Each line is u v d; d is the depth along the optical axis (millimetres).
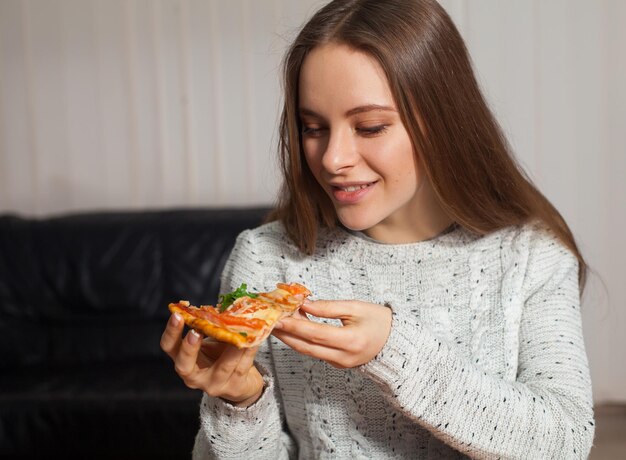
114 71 3338
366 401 1088
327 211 1162
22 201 3436
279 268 1203
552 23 3082
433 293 1136
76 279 2922
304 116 1015
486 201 1098
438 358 912
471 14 3111
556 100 3107
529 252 1131
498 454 932
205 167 3324
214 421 996
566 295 1112
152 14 3289
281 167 1199
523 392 951
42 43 3361
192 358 870
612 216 3111
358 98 955
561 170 3127
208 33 3268
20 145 3408
